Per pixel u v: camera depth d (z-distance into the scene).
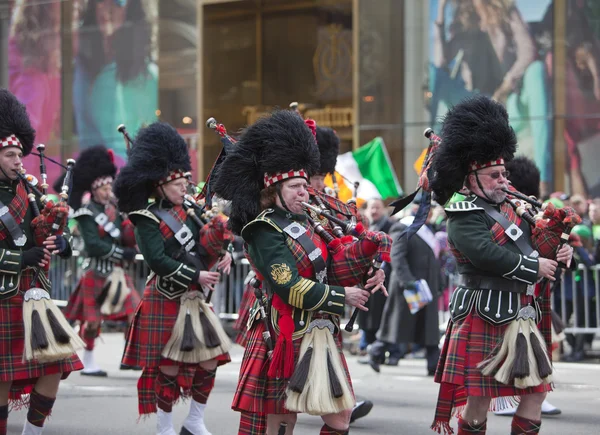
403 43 41.28
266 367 11.41
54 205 13.34
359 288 11.20
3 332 13.09
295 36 45.81
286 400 10.92
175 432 16.75
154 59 46.78
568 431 16.83
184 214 15.62
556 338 19.06
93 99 47.88
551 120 38.12
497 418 18.38
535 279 11.90
